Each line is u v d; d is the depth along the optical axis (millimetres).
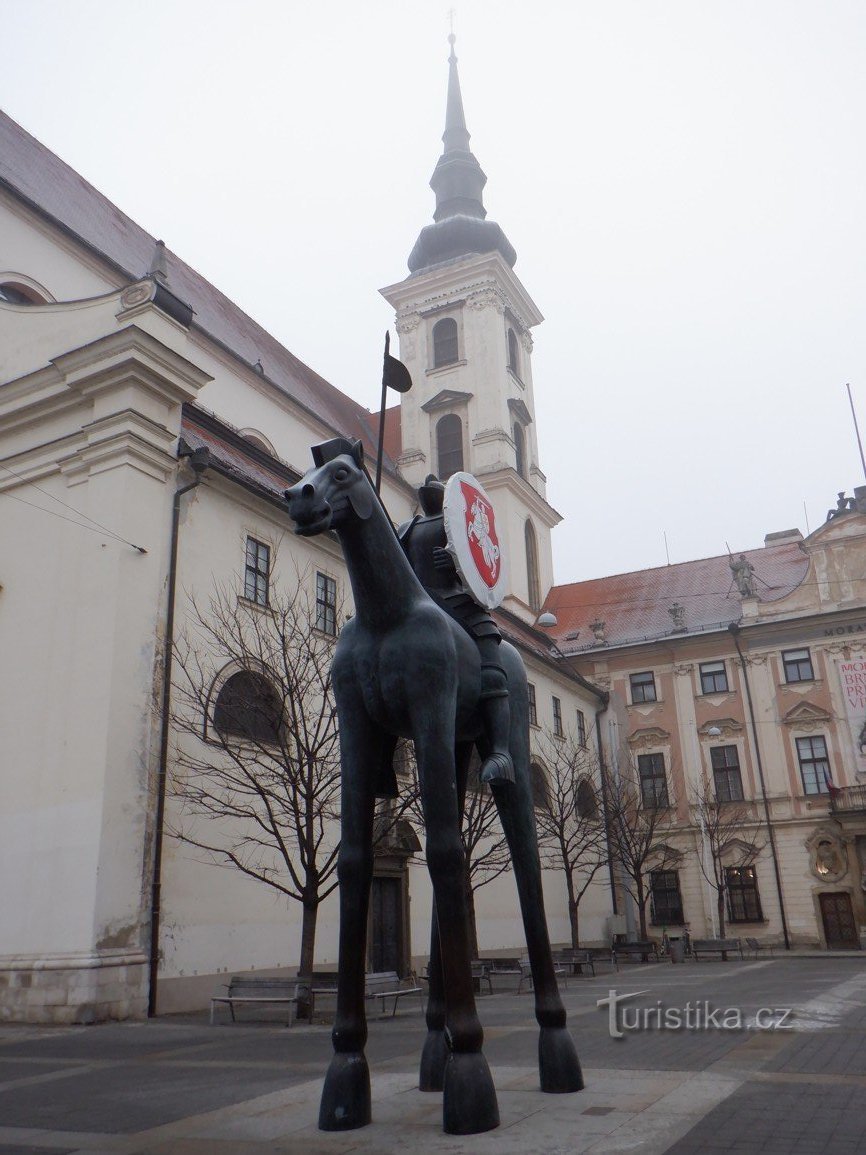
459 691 5586
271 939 18000
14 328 19766
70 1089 7418
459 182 51000
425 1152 4410
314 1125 5262
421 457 42531
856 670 37719
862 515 38969
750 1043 8523
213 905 16766
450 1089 4844
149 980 14969
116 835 15008
